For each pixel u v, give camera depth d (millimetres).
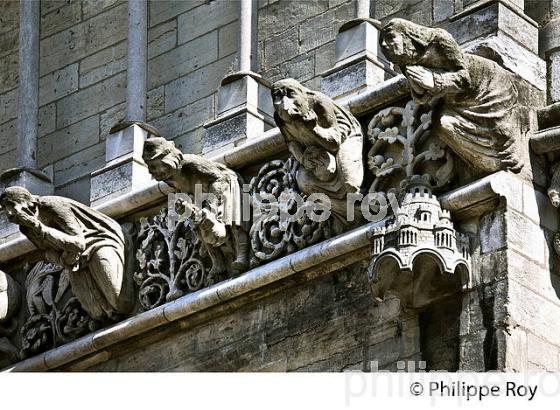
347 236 22516
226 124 23953
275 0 24609
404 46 21859
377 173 22625
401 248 21719
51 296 24844
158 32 25422
